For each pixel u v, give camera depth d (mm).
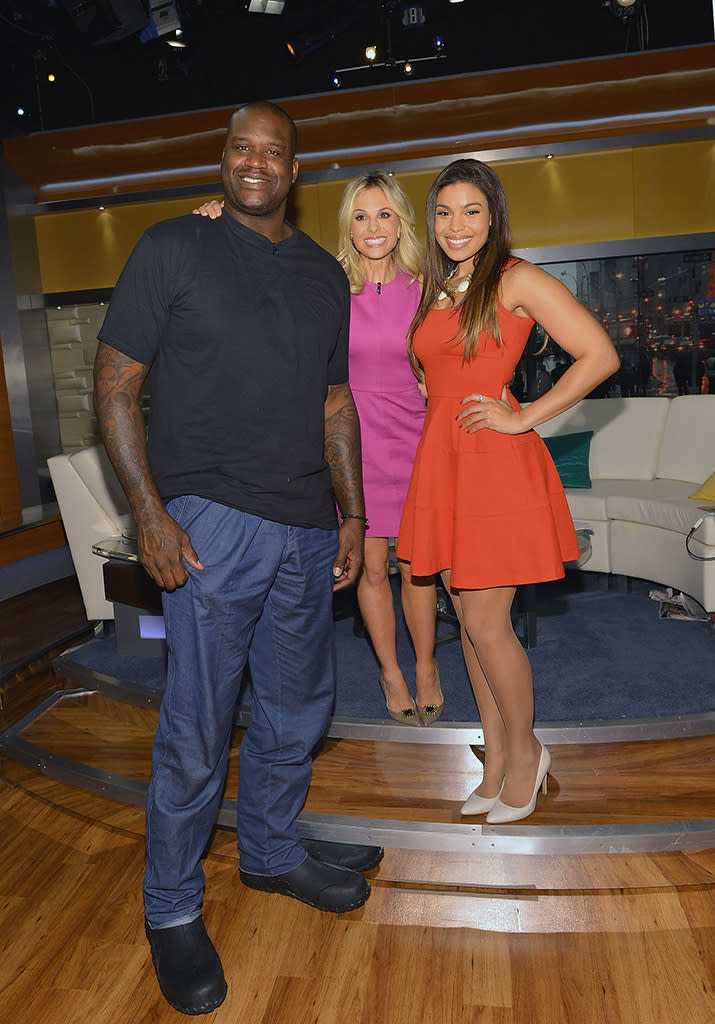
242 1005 1828
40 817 2680
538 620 4137
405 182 6184
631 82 5746
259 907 2164
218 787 1943
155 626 3793
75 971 1964
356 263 2756
